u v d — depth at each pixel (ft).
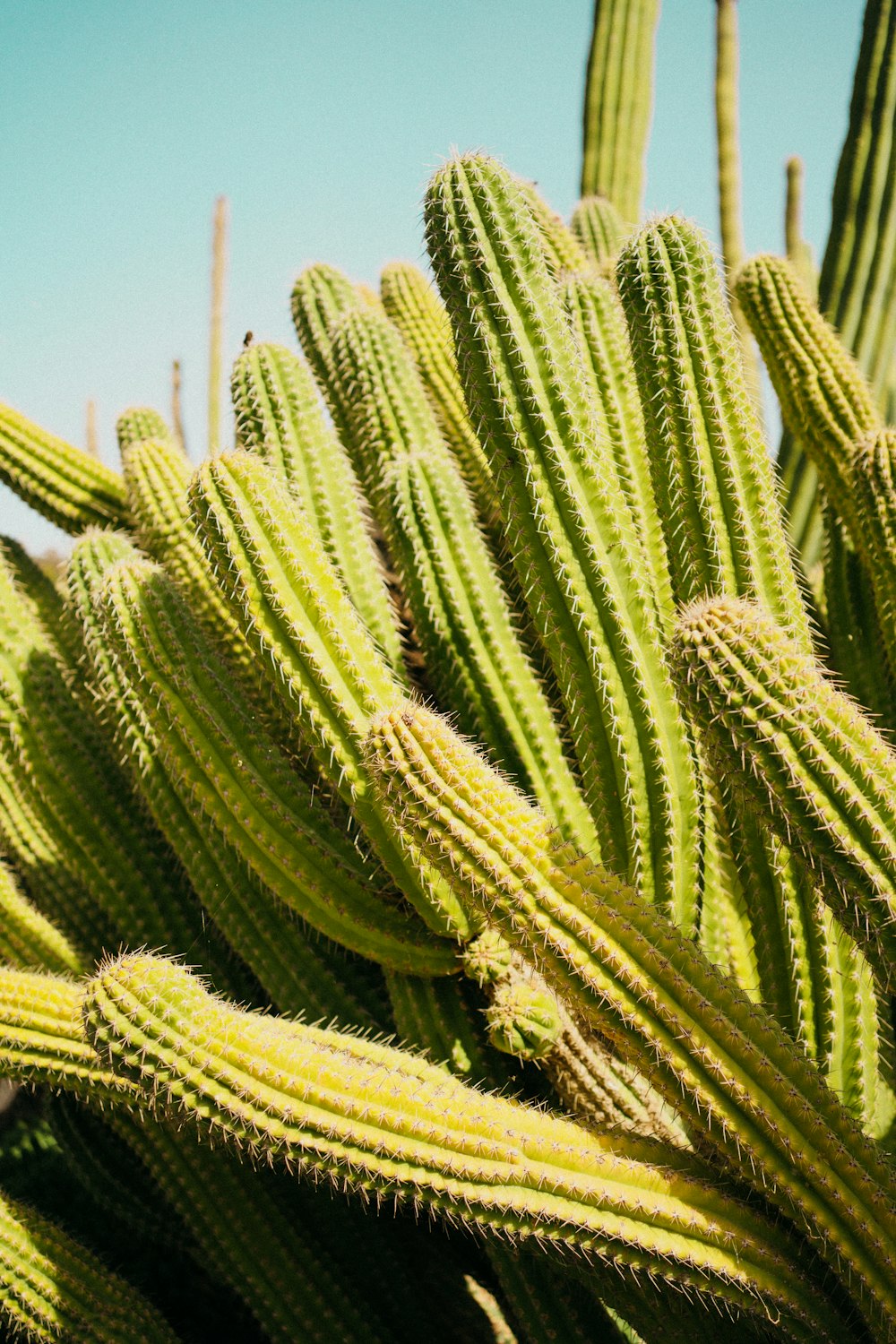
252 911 10.72
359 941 9.83
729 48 22.18
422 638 10.91
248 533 8.87
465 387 9.30
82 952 12.34
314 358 14.67
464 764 7.31
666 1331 8.48
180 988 7.59
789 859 8.38
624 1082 9.44
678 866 8.94
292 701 9.09
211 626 12.42
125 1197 12.67
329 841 10.09
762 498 9.34
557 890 7.37
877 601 11.16
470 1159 7.33
